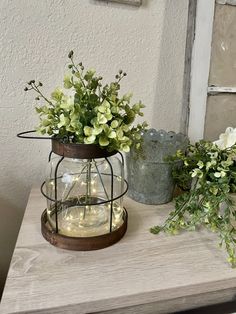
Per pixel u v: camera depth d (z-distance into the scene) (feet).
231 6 2.40
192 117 2.56
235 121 2.68
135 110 1.74
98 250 1.77
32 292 1.43
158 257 1.74
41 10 2.24
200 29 2.38
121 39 2.45
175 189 2.53
